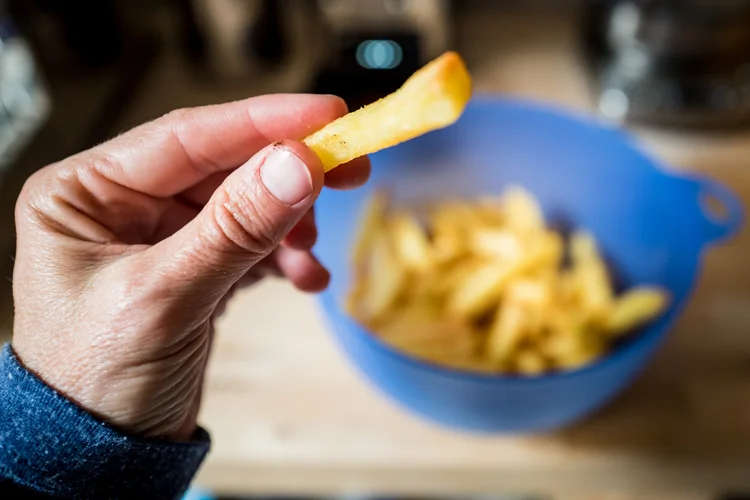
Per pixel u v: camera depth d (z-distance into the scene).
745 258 0.43
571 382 0.32
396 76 0.49
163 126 0.29
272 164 0.23
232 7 0.53
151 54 0.60
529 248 0.39
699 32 0.47
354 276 0.42
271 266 0.35
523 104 0.42
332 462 0.36
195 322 0.25
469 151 0.44
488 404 0.33
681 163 0.49
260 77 0.58
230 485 0.37
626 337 0.38
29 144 0.42
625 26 0.50
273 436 0.37
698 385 0.38
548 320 0.37
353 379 0.38
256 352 0.39
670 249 0.38
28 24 0.43
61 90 0.46
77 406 0.25
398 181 0.44
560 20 0.64
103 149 0.29
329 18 0.52
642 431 0.37
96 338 0.25
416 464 0.36
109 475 0.26
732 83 0.50
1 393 0.25
